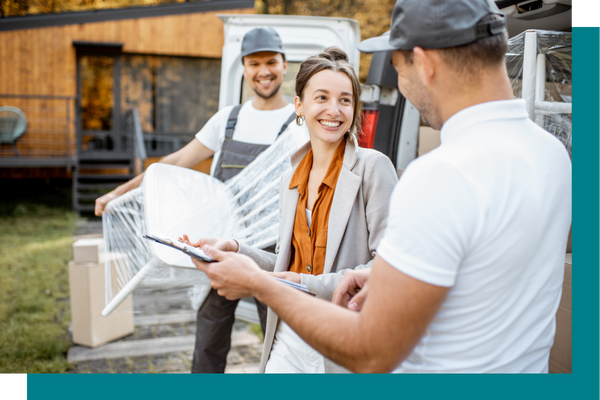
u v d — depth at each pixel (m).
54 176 10.22
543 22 2.03
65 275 5.07
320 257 1.50
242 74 3.39
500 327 0.87
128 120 10.32
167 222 2.05
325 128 1.47
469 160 0.81
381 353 0.82
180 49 10.72
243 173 2.48
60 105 10.27
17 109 9.54
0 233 6.99
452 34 0.85
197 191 2.30
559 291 0.94
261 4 14.32
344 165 1.48
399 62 0.95
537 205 0.85
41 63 10.08
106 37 10.34
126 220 2.41
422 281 0.78
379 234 1.41
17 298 4.31
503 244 0.82
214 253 1.08
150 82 10.80
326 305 0.91
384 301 0.80
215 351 2.52
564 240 0.92
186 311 4.07
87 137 10.62
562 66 1.73
